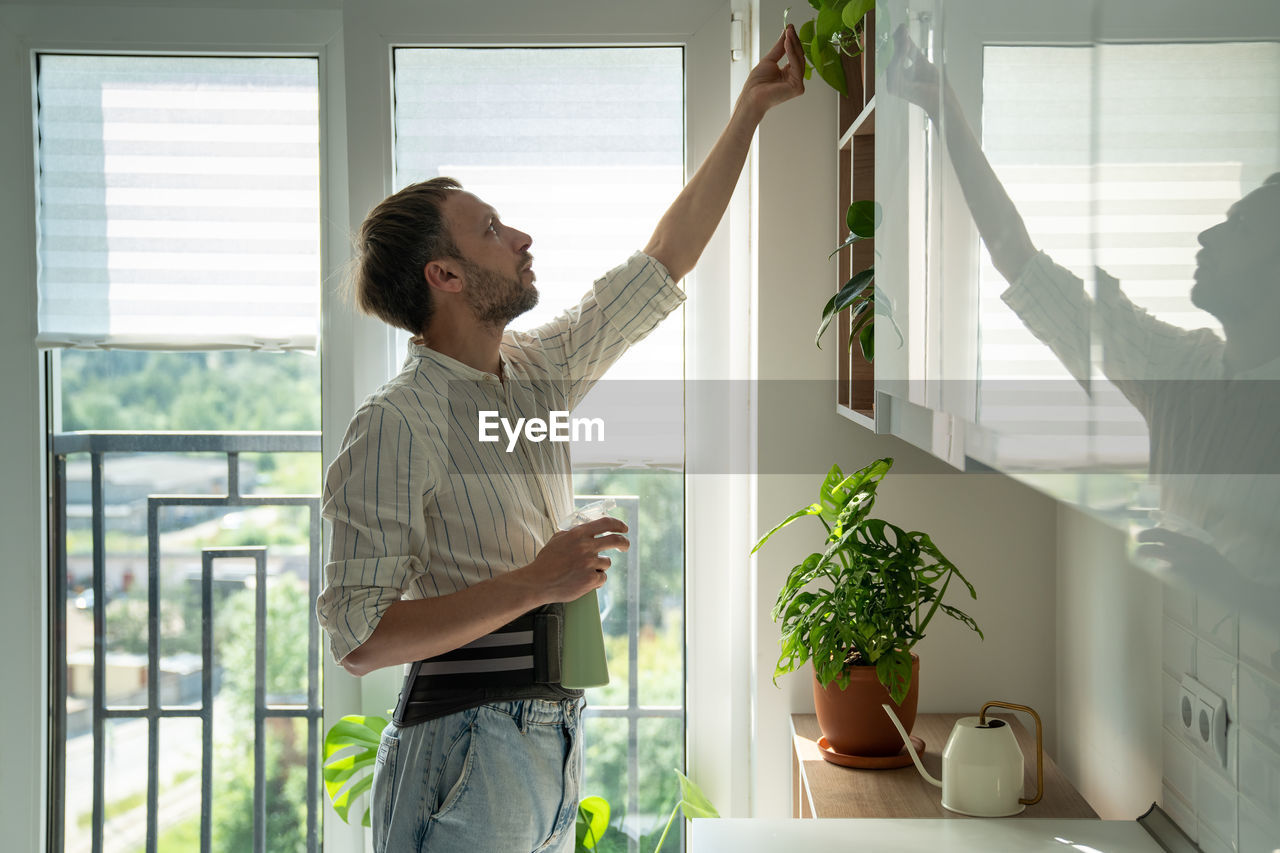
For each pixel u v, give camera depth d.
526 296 1.46
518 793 1.32
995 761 1.27
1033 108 0.53
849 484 1.48
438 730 1.31
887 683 1.40
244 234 1.90
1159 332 0.38
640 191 1.88
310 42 1.87
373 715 1.97
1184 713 1.18
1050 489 0.51
